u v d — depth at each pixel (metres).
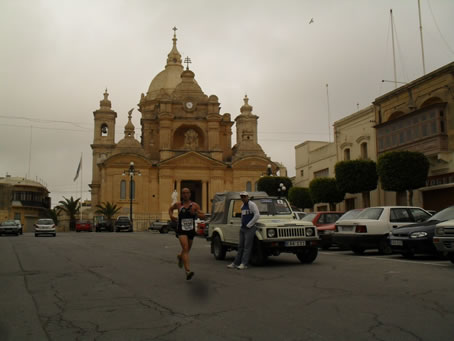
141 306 7.54
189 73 77.00
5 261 15.34
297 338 5.50
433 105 27.86
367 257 15.59
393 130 31.83
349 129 39.59
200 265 13.46
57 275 11.59
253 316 6.63
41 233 38.56
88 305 7.72
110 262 14.63
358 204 38.88
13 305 7.85
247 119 86.50
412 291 8.38
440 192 29.09
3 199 50.88
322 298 7.84
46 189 87.75
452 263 12.71
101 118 81.31
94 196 78.06
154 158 74.25
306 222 13.48
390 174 28.28
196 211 10.30
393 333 5.62
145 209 67.06
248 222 12.39
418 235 13.86
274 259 14.88
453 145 27.45
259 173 71.50
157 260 15.23
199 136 75.88
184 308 7.29
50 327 6.32
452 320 6.22
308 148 50.06
